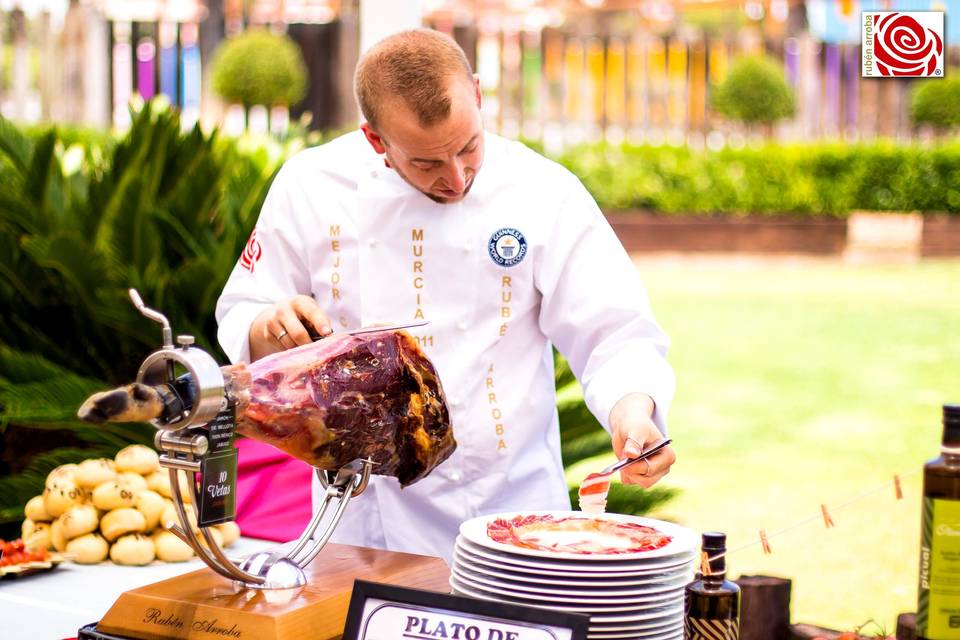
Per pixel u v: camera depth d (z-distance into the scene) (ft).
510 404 7.27
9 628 6.10
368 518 7.36
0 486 11.48
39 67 44.93
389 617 4.53
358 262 7.29
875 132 51.72
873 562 16.79
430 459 5.52
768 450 24.62
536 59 50.16
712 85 50.49
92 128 36.88
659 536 5.27
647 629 4.80
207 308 13.00
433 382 5.53
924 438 25.32
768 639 5.14
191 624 4.81
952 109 48.14
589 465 22.31
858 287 43.04
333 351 5.17
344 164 7.39
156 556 7.72
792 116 49.14
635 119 50.39
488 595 4.90
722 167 47.85
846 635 4.98
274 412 4.86
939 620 4.23
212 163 13.76
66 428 12.39
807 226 48.49
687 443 25.43
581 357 7.26
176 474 4.66
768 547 4.59
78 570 7.42
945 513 4.22
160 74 47.16
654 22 57.62
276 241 7.51
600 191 47.26
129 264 13.41
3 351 12.23
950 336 35.47
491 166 7.22
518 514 5.60
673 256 48.16
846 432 26.07
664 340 7.04
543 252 7.16
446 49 6.18
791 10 53.47
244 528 9.02
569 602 4.75
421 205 7.11
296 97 44.16
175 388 4.35
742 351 34.32
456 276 7.16
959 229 48.29
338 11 49.52
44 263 12.74
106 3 46.14
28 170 13.58
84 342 13.82
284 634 4.69
